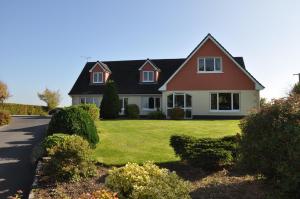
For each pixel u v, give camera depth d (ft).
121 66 147.23
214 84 115.03
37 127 86.07
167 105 118.01
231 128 72.90
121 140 55.01
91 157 36.65
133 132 65.36
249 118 29.22
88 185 32.89
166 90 118.01
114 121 91.71
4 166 43.32
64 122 49.34
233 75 114.01
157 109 125.18
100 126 75.10
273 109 27.32
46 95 190.29
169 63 142.72
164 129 70.79
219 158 35.09
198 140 38.83
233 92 113.91
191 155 35.91
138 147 49.37
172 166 38.88
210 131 67.92
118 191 24.57
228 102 114.52
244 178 32.60
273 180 27.71
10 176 39.06
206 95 115.65
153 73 135.33
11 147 55.77
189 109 116.37
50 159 34.88
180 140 39.22
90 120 50.80
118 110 114.73
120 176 25.27
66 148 35.22
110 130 68.39
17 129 82.69
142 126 76.48
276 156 25.79
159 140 55.52
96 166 39.68
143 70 135.85
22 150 53.16
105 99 113.29
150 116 117.60
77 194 30.68
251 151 28.07
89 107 81.66
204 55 115.85
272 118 26.66
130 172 25.31
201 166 35.81
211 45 115.55
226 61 114.62
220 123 85.30
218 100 115.14
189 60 117.08
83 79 145.18
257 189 29.22
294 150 23.76
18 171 41.09
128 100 132.98
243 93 113.09
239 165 30.42
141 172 25.49
